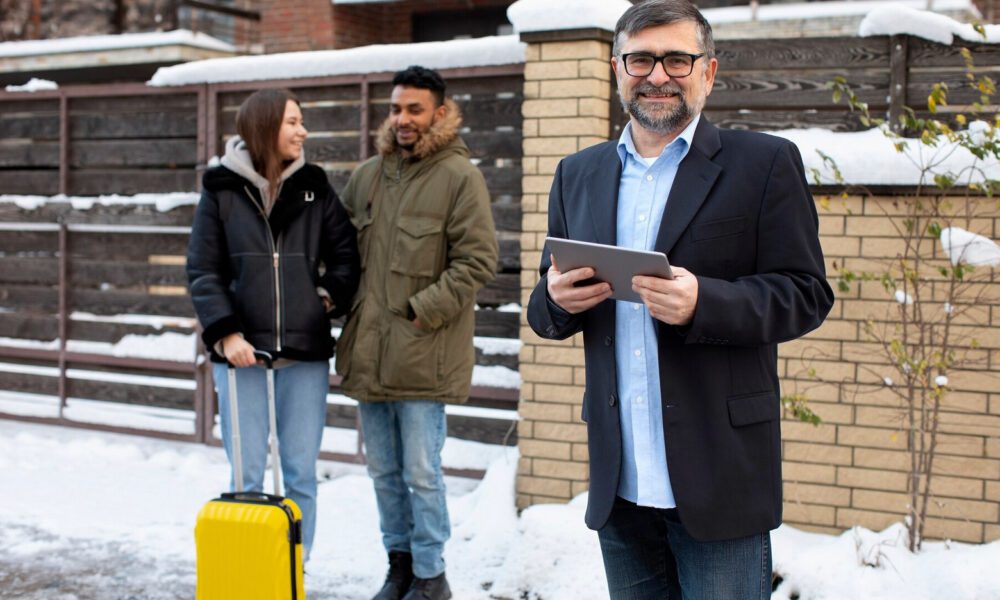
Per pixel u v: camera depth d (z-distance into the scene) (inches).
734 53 165.0
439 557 146.5
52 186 241.9
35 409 244.7
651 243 89.2
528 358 173.5
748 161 86.5
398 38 370.3
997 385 149.6
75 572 163.5
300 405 148.1
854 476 156.8
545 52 170.7
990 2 297.7
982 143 140.2
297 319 144.9
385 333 144.2
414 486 144.3
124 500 198.2
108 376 238.4
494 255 144.1
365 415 149.0
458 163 145.6
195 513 191.5
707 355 86.0
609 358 91.1
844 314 156.3
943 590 138.7
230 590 120.3
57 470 217.2
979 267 149.1
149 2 352.2
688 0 89.0
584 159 97.3
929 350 151.9
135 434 232.4
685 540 90.4
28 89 240.7
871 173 151.9
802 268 85.1
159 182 229.0
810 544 155.0
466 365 147.7
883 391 154.6
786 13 261.1
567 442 171.2
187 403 229.5
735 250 85.8
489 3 356.2
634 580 96.0
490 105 190.4
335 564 165.5
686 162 88.0
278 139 144.6
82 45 318.7
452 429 196.7
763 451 87.4
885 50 158.1
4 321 249.4
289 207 145.7
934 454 152.3
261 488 147.3
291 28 350.0
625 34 88.7
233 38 365.7
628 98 88.9
